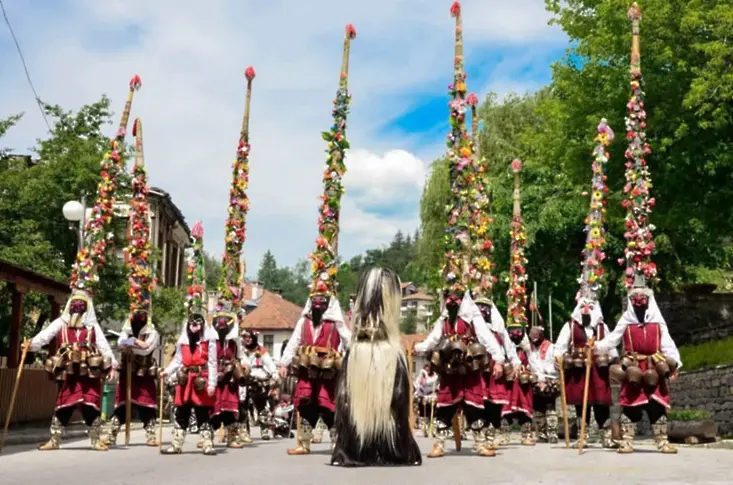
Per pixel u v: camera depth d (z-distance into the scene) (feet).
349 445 28.04
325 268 38.75
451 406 33.94
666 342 38.50
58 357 39.34
